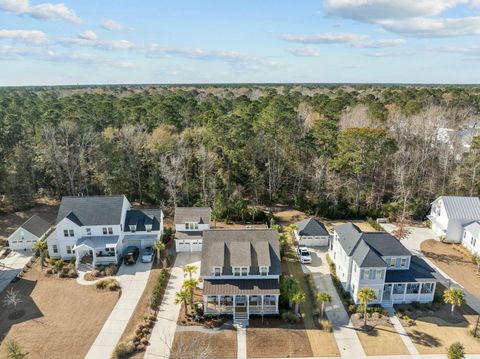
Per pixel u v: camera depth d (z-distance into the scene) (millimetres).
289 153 80500
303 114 95750
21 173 72688
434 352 35812
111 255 52781
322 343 36844
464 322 40406
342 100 113125
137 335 37094
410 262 45906
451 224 59625
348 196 72312
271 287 41469
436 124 83188
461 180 71188
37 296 44406
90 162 76375
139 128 80375
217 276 42531
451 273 50781
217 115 83250
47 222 61562
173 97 122500
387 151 70500
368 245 43938
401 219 64125
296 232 59938
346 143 69562
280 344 36594
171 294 44844
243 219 67875
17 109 109688
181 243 55656
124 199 56781
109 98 135375
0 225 64562
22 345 36094
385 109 99875
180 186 72625
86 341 36781
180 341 36750
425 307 42531
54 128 76062
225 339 37219
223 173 74938
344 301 44000
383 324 39812
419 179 77812
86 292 45219
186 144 78125
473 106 118438
